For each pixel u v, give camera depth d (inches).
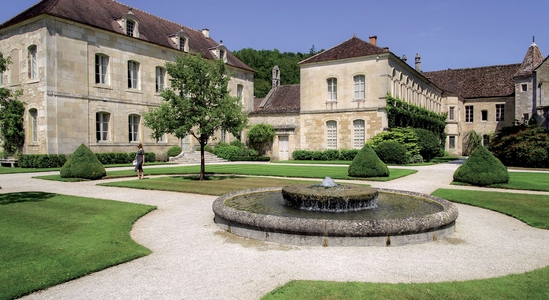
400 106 1189.7
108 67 989.8
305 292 161.2
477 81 1873.8
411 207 321.1
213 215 334.0
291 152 1275.8
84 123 929.5
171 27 1269.7
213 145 1291.8
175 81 585.0
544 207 364.5
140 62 1069.8
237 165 959.0
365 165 644.7
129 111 1040.8
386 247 232.2
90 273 189.0
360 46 1177.4
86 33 932.0
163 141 1153.4
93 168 626.2
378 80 1123.3
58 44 872.3
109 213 327.3
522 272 190.5
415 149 1037.2
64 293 165.5
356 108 1157.7
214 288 170.7
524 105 1518.2
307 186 358.6
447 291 162.6
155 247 236.2
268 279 181.2
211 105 597.3
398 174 684.7
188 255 219.1
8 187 518.0
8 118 877.2
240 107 607.5
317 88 1228.5
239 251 225.6
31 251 217.9
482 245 240.2
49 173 728.3
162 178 631.2
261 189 405.7
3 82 952.3
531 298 154.8
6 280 174.6
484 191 474.6
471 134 1795.0
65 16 880.3
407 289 164.7
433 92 1628.9
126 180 605.0
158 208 368.2
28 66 896.9
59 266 194.1
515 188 496.7
